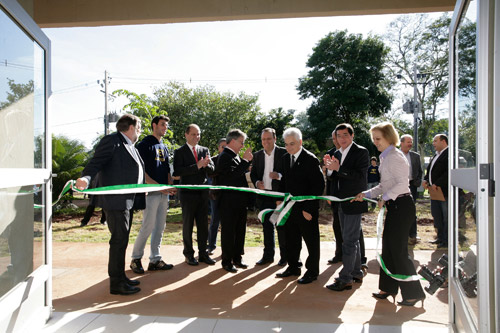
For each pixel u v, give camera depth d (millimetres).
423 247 5516
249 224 7934
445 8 3715
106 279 3977
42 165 2781
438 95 24875
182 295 3441
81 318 2840
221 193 4172
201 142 17656
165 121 4254
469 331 1907
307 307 3145
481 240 1642
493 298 1614
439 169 5426
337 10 3750
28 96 2625
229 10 3824
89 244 5793
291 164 3799
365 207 3461
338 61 20750
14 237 2424
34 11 3932
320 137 20453
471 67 2018
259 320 2836
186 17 3863
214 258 4938
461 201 2408
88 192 2988
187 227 4473
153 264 4293
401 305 3195
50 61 2859
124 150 3389
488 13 1632
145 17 3889
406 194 3070
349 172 3512
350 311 3057
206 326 2709
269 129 4664
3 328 2119
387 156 3113
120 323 2750
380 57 20781
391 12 3832
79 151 11461
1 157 2283
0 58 2260
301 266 4180
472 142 1965
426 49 25000
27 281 2445
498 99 1572
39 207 2758
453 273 2576
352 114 20938
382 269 3248
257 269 4355
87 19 3910
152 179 4023
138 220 8914
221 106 18172
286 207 3557
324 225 7777
